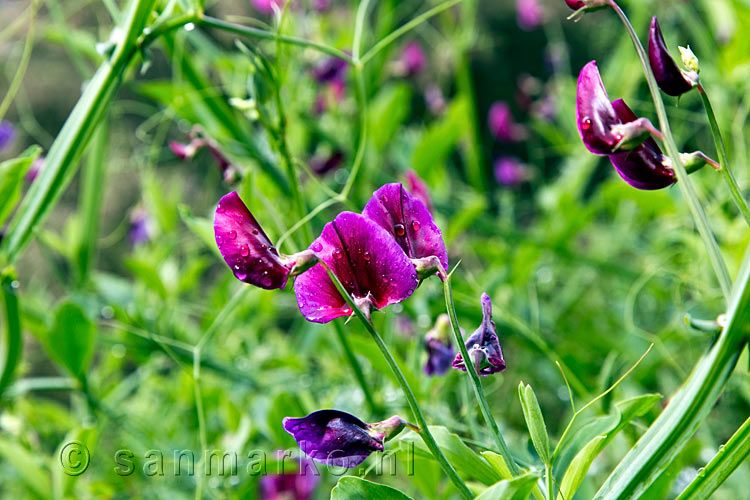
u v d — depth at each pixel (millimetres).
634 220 1432
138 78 1604
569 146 1360
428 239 571
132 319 999
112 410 939
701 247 1065
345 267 564
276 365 995
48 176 707
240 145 967
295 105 1170
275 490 834
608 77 1392
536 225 1607
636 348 1034
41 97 1751
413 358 791
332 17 1465
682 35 1640
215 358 984
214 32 1390
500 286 1144
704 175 1166
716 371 561
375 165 1218
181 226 1362
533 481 539
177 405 1090
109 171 1535
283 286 559
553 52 1642
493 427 562
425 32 1862
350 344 748
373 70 1269
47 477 843
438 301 916
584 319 1263
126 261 1012
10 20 1604
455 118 1116
